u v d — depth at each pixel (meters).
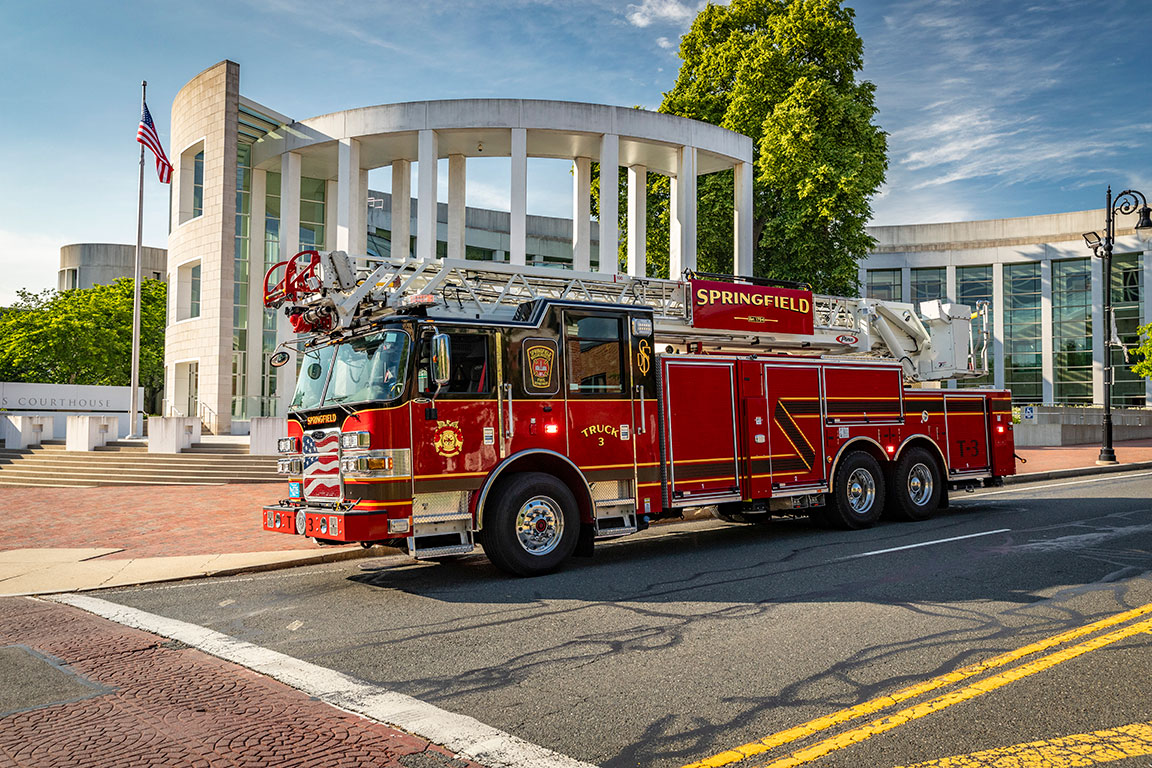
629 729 4.26
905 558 8.89
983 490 16.83
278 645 6.14
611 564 9.23
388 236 38.41
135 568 9.57
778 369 10.89
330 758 3.95
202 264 27.45
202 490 17.27
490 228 42.72
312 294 9.15
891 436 12.05
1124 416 38.16
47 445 24.42
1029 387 51.59
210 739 4.23
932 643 5.64
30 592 8.52
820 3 28.95
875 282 54.84
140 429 29.11
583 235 27.70
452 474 8.18
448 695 4.88
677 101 31.77
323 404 8.70
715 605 6.96
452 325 8.36
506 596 7.62
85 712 4.69
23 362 47.47
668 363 9.90
